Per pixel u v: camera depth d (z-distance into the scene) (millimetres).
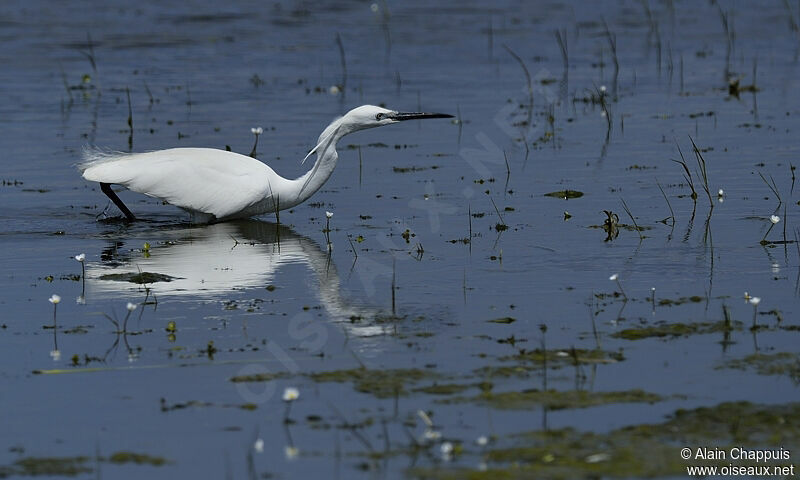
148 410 9852
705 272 13742
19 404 10000
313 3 41562
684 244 15094
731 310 12227
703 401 9773
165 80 29016
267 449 9078
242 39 35000
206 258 15047
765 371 10414
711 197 17688
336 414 9664
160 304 12891
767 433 9086
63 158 21000
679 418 9398
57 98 26609
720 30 36000
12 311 12625
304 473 8641
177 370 10758
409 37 35188
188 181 16906
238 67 30844
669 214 16766
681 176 19141
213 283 13773
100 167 17062
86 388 10344
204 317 12383
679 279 13477
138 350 11320
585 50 33031
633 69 30156
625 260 14391
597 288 13188
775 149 20828
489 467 8602
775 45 33312
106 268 14508
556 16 38875
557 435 9125
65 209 17859
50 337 11719
